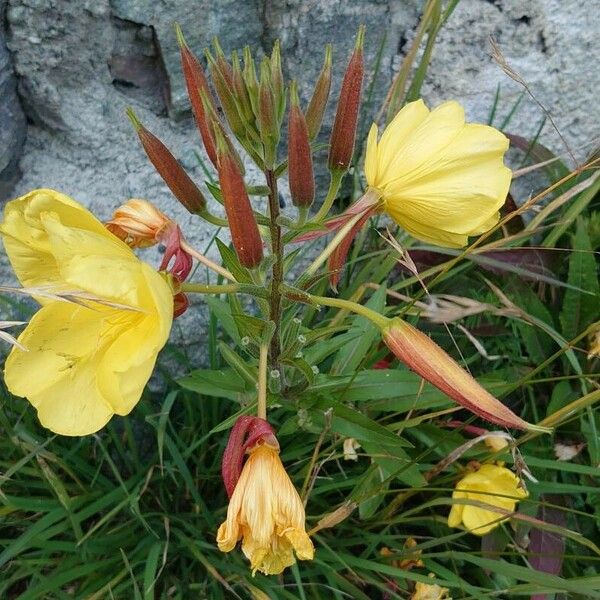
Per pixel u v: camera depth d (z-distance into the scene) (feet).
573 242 1.06
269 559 0.59
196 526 0.97
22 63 0.93
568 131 1.16
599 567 0.97
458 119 0.66
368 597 0.89
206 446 0.99
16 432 0.89
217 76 0.59
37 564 0.90
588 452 1.01
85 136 0.99
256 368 0.81
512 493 0.90
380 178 0.67
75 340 0.58
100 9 0.92
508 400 1.06
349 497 0.87
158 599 0.94
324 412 0.79
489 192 0.65
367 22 1.03
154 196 1.02
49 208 0.56
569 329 1.04
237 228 0.58
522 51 1.09
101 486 0.97
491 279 1.11
